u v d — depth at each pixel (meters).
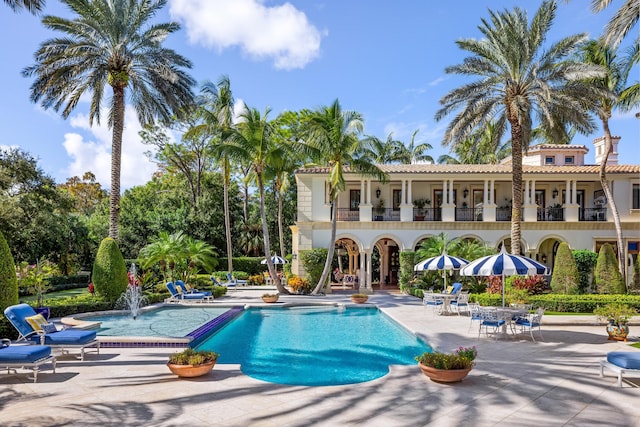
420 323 13.73
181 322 14.72
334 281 32.41
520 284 18.19
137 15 21.05
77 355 9.48
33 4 11.26
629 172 25.36
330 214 26.25
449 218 26.08
